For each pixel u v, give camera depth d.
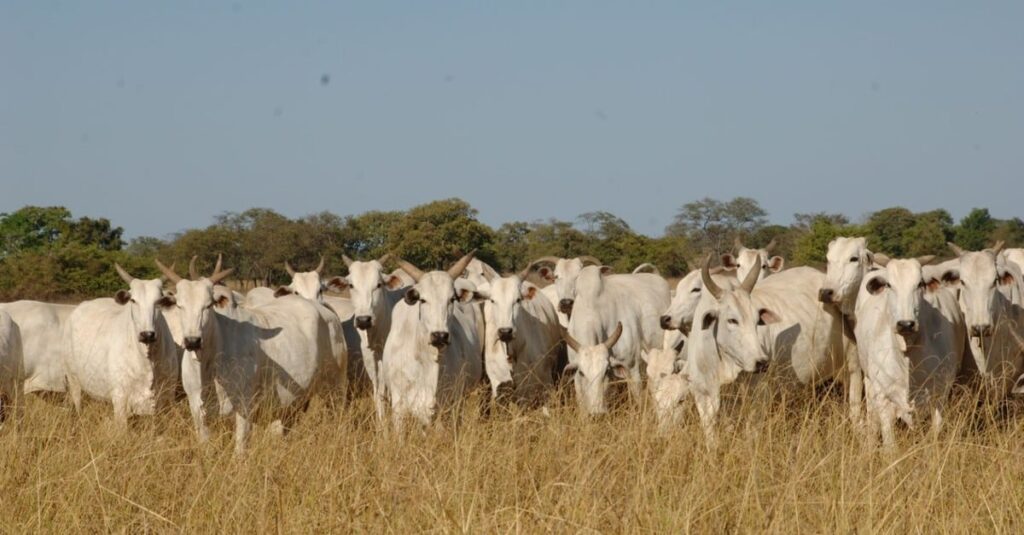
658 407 13.92
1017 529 9.27
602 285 18.41
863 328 13.76
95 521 9.94
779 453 11.17
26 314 16.88
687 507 9.25
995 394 13.57
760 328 14.02
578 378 15.51
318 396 15.66
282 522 9.67
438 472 10.73
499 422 12.50
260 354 14.72
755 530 9.23
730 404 14.07
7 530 9.73
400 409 14.65
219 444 13.03
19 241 64.12
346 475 10.73
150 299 14.55
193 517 9.95
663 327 16.69
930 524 9.37
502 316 16.31
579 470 10.36
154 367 14.83
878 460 11.27
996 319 14.25
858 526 9.21
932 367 13.21
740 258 20.20
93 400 16.03
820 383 15.30
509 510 9.52
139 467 11.00
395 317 15.18
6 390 16.06
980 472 10.66
